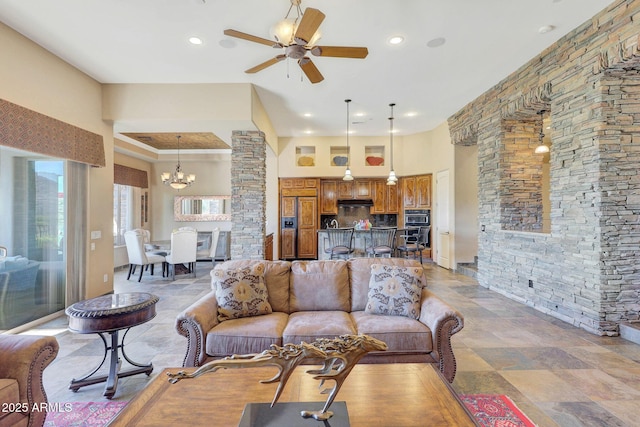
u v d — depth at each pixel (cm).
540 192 487
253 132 538
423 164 775
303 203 835
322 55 282
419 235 691
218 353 224
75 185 417
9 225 347
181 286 549
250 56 384
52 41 349
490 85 488
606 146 316
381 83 472
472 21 320
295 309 282
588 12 308
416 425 130
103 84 460
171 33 335
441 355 227
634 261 319
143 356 283
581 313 342
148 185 864
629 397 216
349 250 609
